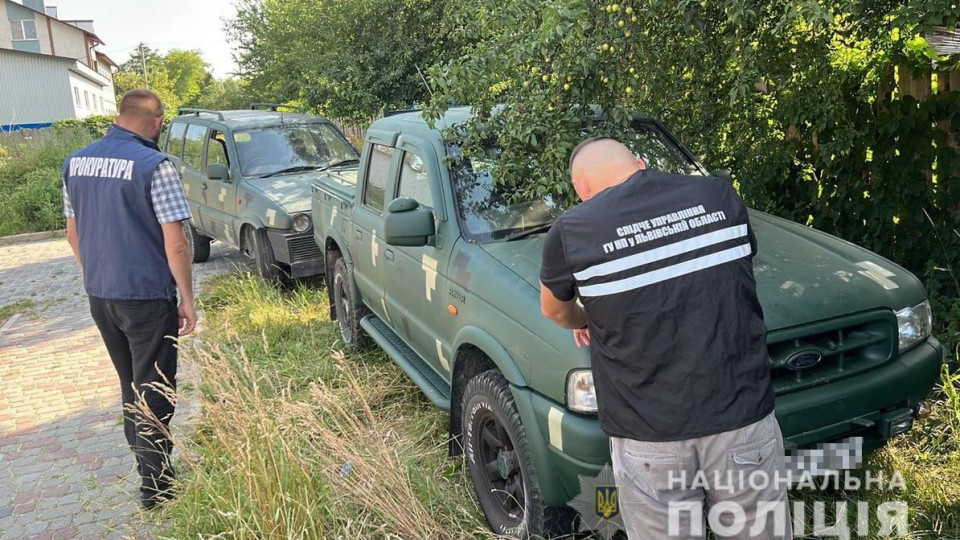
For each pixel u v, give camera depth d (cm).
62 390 572
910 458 361
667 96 465
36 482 427
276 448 342
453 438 386
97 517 387
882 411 302
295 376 533
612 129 387
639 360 218
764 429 223
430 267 391
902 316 308
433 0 1040
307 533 313
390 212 387
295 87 1341
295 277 732
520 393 300
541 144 388
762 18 384
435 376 429
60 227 1349
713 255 221
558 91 372
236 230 803
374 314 545
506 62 379
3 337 723
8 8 5112
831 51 473
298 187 776
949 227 479
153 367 385
